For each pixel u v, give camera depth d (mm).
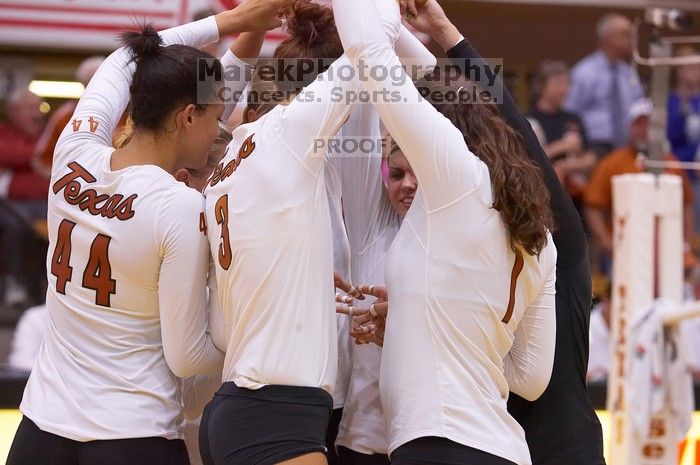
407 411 4855
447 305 4875
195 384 5824
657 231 8258
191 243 5199
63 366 5340
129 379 5254
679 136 13430
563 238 5582
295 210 4910
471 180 4871
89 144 5566
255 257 4906
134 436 5184
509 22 14875
